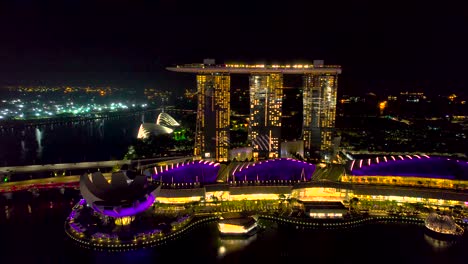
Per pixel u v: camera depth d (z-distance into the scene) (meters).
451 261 195.38
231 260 197.38
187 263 195.00
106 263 195.38
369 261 195.88
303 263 194.00
